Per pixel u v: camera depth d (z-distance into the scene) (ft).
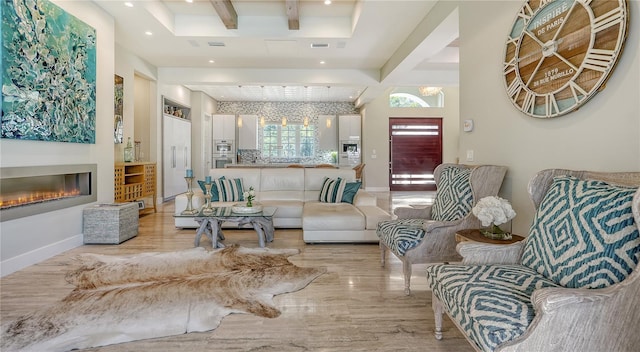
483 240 6.78
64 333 6.23
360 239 12.69
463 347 5.96
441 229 7.95
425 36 13.89
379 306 7.57
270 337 6.24
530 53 7.19
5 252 9.17
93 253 11.26
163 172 22.66
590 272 4.20
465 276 5.12
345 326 6.66
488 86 8.96
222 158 32.19
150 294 7.92
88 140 12.27
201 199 15.03
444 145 32.01
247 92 29.84
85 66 12.03
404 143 31.94
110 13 13.79
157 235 13.99
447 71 22.41
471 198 8.20
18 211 9.46
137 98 21.74
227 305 7.43
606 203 4.36
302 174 17.01
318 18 16.24
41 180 11.09
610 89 5.43
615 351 3.83
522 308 4.09
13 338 6.04
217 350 5.81
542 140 6.99
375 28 15.23
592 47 5.65
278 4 14.92
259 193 16.65
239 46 17.75
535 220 5.50
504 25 8.22
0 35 8.63
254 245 12.55
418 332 6.46
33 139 9.73
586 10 5.74
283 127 34.53
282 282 8.84
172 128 24.27
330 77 22.41
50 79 10.36
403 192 30.60
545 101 6.75
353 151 32.89
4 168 9.00
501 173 7.95
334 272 9.71
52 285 8.45
